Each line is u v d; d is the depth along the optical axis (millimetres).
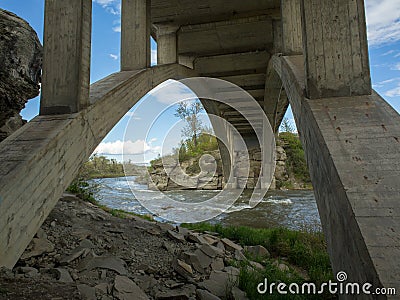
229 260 5812
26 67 5676
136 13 8383
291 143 40719
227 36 12078
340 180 2887
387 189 2709
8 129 6332
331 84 4281
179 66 10492
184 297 4020
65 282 3680
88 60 5297
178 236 6875
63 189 4531
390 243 2275
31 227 3824
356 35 4270
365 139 3336
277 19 11086
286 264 6496
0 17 5359
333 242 3182
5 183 3443
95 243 5617
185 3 10258
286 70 6531
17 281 3240
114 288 3801
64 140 4523
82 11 5066
